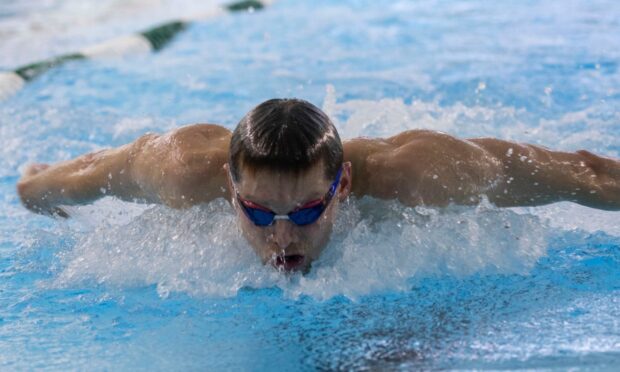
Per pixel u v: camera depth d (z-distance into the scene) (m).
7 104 14.94
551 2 24.55
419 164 7.08
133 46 20.62
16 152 11.91
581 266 7.16
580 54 16.97
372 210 7.12
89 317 6.57
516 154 7.42
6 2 30.73
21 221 9.24
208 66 18.02
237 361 5.68
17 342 6.13
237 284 6.90
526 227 7.46
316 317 6.33
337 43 20.22
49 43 22.14
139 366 5.69
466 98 14.09
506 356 5.48
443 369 5.32
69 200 8.35
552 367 5.28
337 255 6.96
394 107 13.23
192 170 7.30
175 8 28.48
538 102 13.52
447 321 6.12
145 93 15.62
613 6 23.14
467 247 7.14
